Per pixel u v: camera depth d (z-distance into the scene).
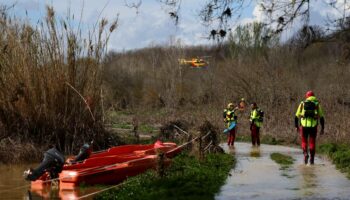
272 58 39.84
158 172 13.98
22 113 22.36
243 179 14.08
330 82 36.91
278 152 22.22
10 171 18.62
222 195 11.64
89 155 17.81
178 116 40.25
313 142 17.25
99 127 23.92
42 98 22.61
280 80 39.59
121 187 13.44
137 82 54.66
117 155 18.45
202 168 15.50
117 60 57.91
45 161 15.48
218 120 34.47
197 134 20.09
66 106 23.03
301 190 12.22
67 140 22.88
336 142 24.11
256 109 25.98
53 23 22.69
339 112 31.22
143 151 19.27
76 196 13.48
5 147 21.06
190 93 49.56
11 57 22.41
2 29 22.47
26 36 22.44
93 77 23.66
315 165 17.14
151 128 36.50
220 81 45.81
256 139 27.56
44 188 14.76
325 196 11.40
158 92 52.75
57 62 22.88
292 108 34.91
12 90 22.22
